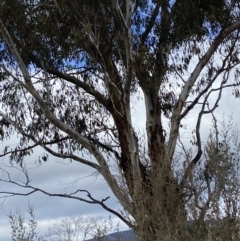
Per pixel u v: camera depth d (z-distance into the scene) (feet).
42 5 44.01
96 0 42.50
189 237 37.01
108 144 48.80
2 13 43.70
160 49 45.65
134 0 45.39
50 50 45.11
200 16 45.34
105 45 43.55
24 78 41.45
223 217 37.04
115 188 43.80
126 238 40.01
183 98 47.19
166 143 46.42
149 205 39.29
